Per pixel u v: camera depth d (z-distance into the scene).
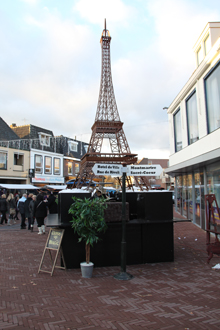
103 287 4.61
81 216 4.91
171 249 6.29
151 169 5.55
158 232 6.25
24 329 3.16
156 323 3.34
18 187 19.75
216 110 9.05
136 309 3.73
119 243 6.05
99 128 10.94
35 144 29.20
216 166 9.13
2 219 14.32
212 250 6.08
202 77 10.04
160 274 5.32
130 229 6.13
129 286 4.65
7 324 3.27
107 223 5.89
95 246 5.92
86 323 3.33
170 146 15.88
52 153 30.97
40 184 28.84
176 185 17.98
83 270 5.15
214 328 3.21
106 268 5.80
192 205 13.14
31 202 11.68
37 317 3.47
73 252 5.80
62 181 31.94
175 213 17.38
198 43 11.34
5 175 24.89
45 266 5.95
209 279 4.99
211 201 6.20
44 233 10.64
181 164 11.45
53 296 4.19
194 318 3.46
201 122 10.17
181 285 4.68
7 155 25.22
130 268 5.77
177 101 13.61
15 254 7.07
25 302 3.95
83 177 8.55
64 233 5.78
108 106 11.62
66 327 3.22
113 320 3.41
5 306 3.80
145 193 6.34
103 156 8.96
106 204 5.56
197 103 10.50
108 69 12.11
